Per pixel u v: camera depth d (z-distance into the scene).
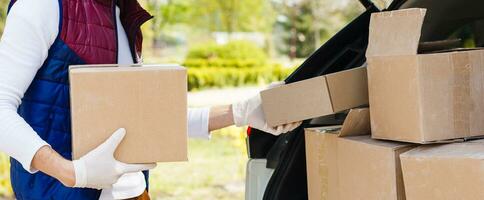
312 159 2.32
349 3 27.56
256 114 2.31
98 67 1.94
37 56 1.89
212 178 8.23
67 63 1.95
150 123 1.90
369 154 1.98
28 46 1.87
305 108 2.18
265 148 2.62
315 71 2.57
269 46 30.28
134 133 1.89
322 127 2.38
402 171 1.87
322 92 2.14
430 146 1.91
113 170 1.85
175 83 1.91
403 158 1.86
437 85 1.89
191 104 15.52
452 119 1.91
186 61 22.23
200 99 16.94
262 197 2.62
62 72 1.95
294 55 28.92
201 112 2.33
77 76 1.83
